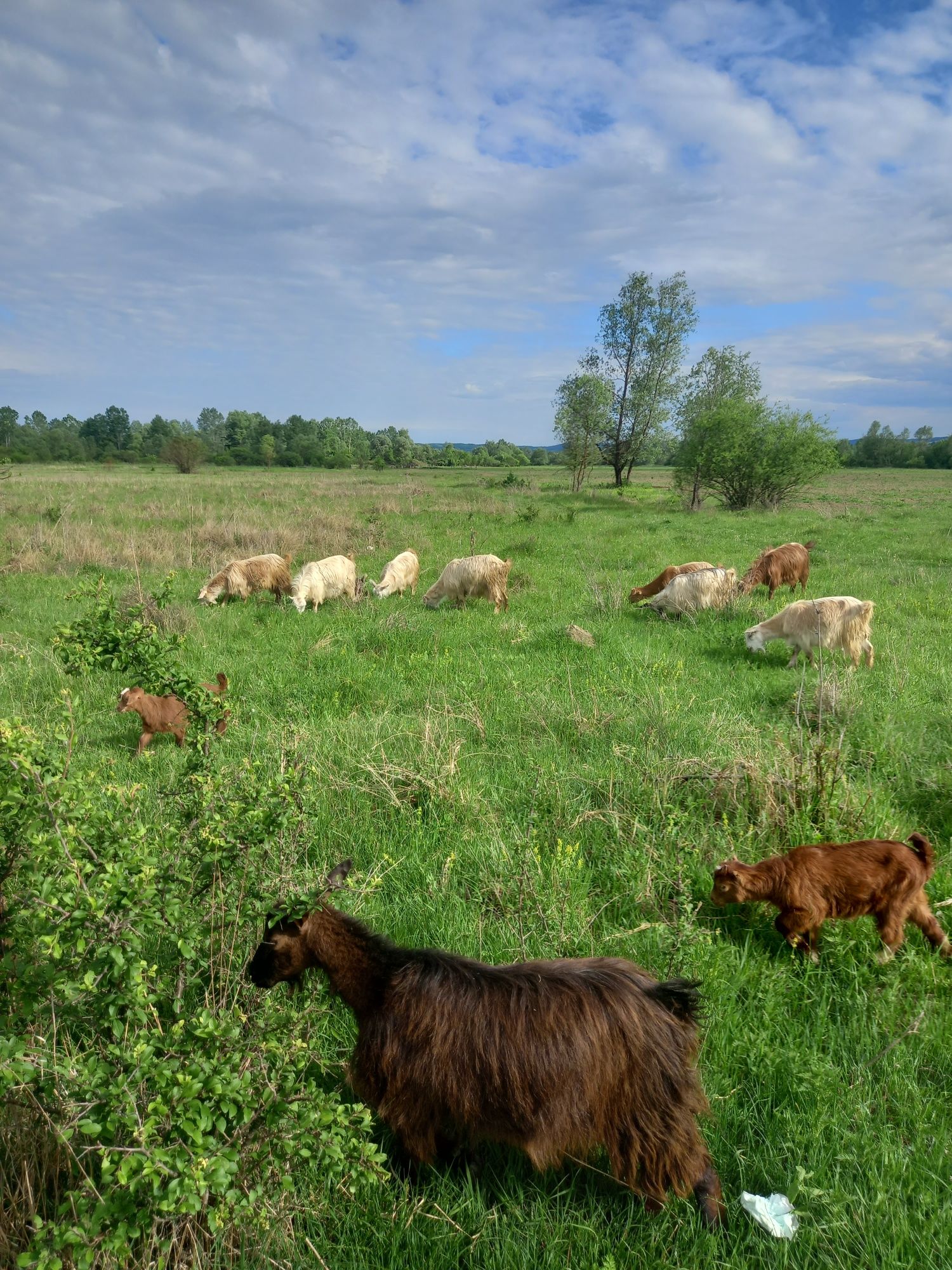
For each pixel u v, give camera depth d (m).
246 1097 2.01
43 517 22.91
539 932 3.76
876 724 6.48
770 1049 3.07
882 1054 3.01
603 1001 2.39
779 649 10.07
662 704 6.89
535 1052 2.30
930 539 21.89
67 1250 2.04
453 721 6.69
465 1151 2.66
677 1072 2.40
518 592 14.11
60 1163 2.38
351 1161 2.17
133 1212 1.80
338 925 2.61
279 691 7.96
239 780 3.52
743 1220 2.47
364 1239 2.43
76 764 5.93
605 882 4.38
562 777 5.52
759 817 4.82
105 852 2.39
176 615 11.06
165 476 63.41
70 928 2.19
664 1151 2.38
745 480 33.91
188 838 3.11
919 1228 2.39
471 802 5.15
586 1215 2.49
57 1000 2.60
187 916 2.77
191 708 4.40
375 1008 2.51
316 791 5.12
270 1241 2.29
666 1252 2.34
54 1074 2.14
